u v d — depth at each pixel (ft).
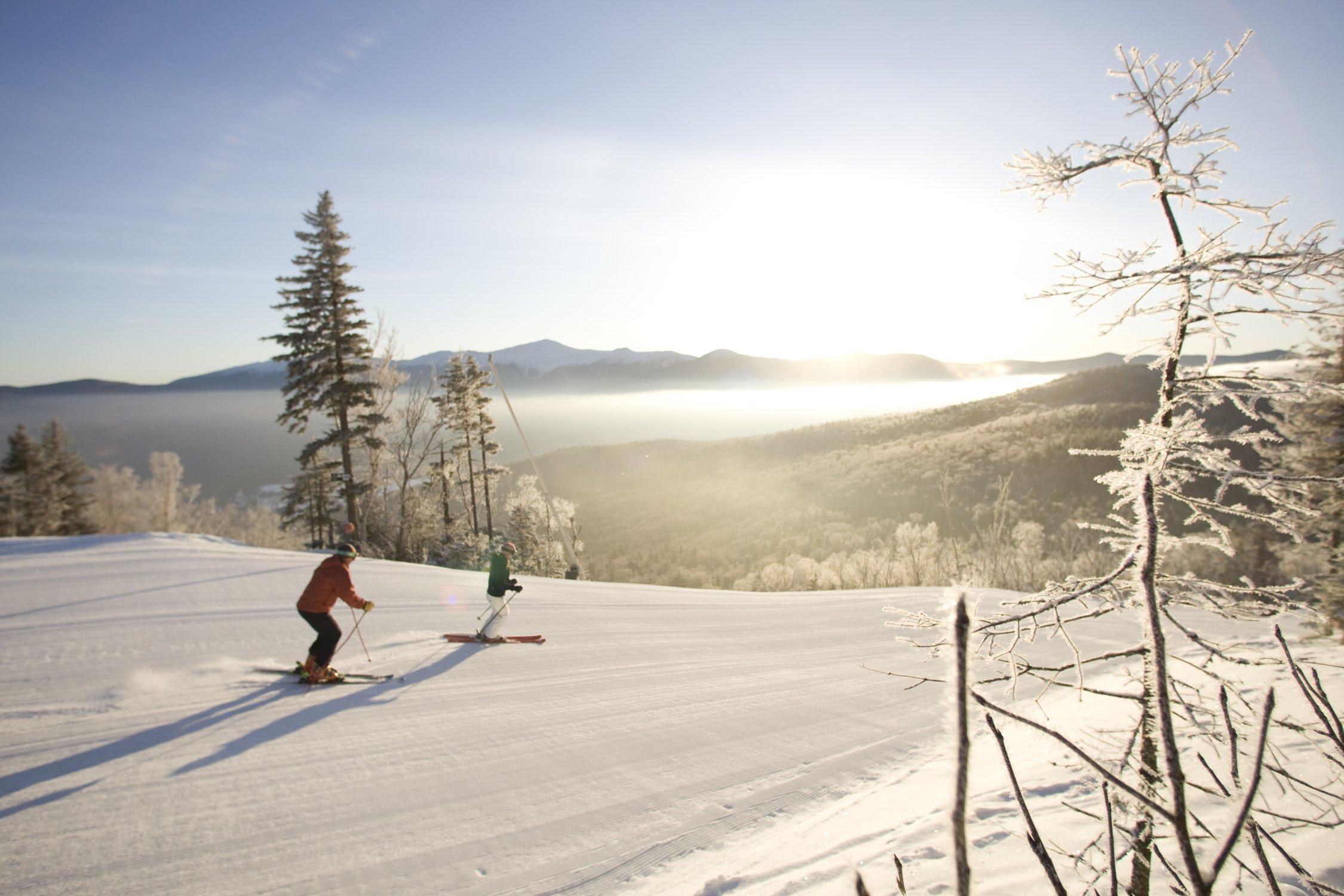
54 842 16.72
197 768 20.79
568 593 55.93
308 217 91.45
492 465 143.13
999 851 14.51
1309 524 7.38
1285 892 10.55
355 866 16.85
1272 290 7.52
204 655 29.89
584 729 26.78
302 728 24.21
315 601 27.96
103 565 43.78
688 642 42.83
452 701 28.12
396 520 109.60
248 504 260.42
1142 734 7.65
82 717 23.25
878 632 49.34
